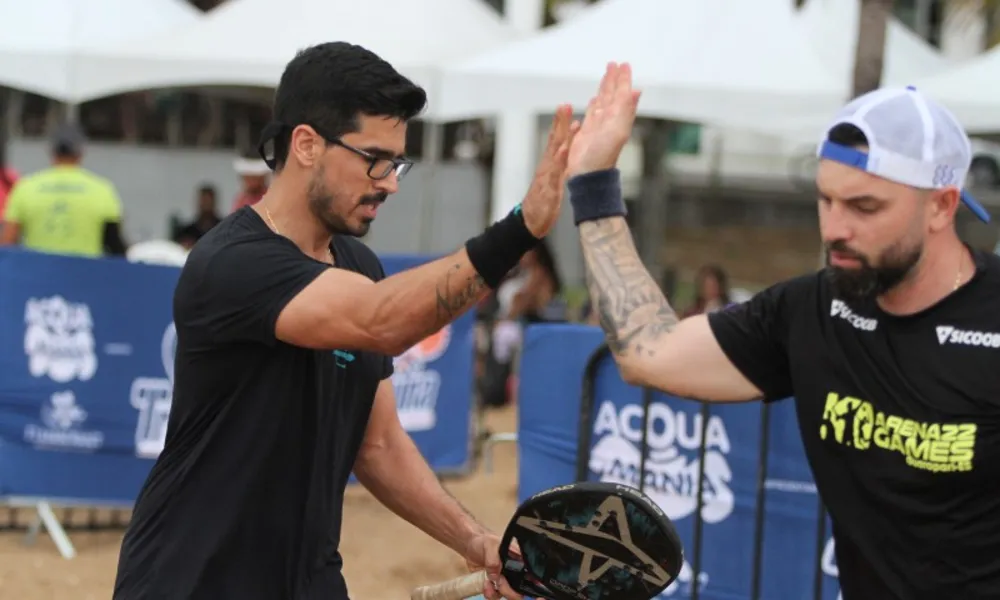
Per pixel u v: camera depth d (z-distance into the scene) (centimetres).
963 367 359
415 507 473
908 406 365
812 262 3869
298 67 407
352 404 435
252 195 1470
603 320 410
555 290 1698
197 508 409
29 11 1642
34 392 1002
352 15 1562
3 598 881
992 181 3866
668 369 404
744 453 739
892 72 1911
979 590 364
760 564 730
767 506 732
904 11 3709
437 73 1483
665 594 760
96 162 2786
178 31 1568
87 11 1705
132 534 421
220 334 401
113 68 1556
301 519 415
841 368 379
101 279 999
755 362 402
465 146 3175
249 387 407
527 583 435
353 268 458
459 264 377
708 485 747
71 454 1010
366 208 410
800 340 388
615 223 409
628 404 758
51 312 998
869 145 349
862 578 386
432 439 1172
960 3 3338
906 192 350
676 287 2433
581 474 764
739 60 1488
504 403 1684
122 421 1011
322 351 416
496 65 1484
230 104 3011
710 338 404
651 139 2598
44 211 1367
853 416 375
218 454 409
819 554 719
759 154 2958
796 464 727
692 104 1462
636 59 1479
